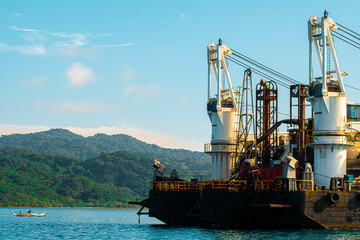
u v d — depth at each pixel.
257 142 103.69
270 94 106.00
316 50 86.31
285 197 72.12
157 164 94.00
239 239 66.50
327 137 80.12
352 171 83.50
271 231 74.69
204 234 73.31
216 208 80.62
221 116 105.00
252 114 104.94
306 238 65.44
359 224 72.31
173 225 86.25
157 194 86.94
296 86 95.56
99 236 80.19
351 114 89.94
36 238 79.00
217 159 105.38
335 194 71.25
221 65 106.88
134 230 89.56
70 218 155.25
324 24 80.75
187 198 86.31
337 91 81.12
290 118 96.69
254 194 78.00
